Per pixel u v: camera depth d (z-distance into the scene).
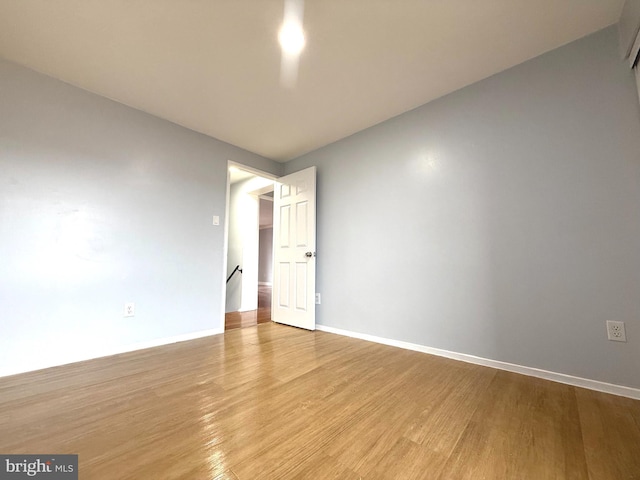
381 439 1.12
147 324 2.39
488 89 2.04
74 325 2.02
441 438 1.13
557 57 1.77
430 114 2.34
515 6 1.48
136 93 2.21
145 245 2.42
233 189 4.82
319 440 1.11
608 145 1.59
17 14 1.49
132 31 1.62
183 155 2.72
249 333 2.89
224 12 1.49
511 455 1.03
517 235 1.86
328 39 1.69
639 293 1.48
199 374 1.78
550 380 1.69
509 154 1.93
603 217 1.59
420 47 1.76
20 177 1.84
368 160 2.76
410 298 2.37
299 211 3.27
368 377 1.74
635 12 1.36
